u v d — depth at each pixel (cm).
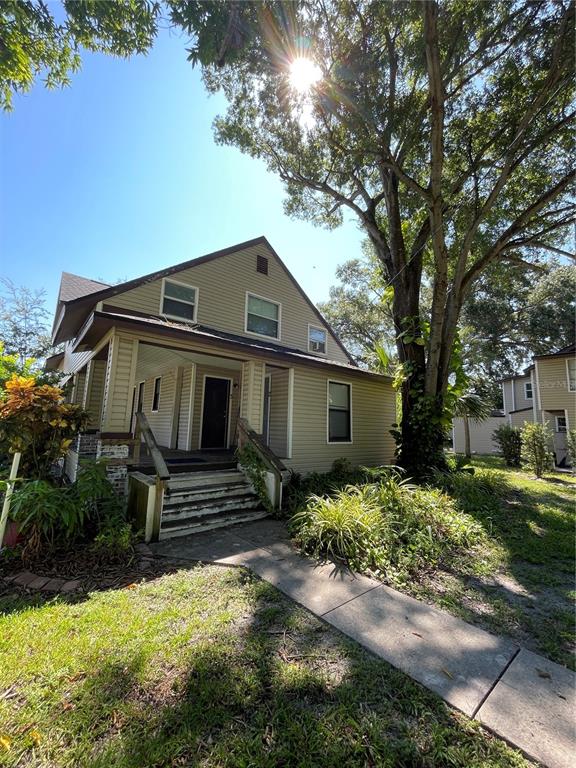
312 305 1145
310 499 537
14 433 398
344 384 947
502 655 226
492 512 553
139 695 183
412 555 380
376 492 520
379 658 220
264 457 576
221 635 238
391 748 157
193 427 891
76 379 1099
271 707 179
